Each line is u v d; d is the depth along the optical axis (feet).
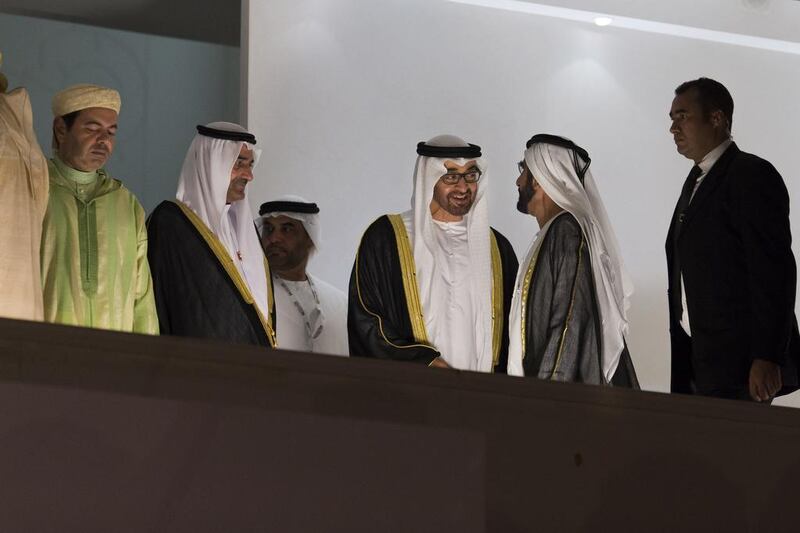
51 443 14.06
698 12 40.78
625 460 15.70
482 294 29.63
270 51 37.68
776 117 41.11
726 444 16.12
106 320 24.79
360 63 38.14
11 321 14.33
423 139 38.19
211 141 29.40
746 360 26.16
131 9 42.78
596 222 30.50
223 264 28.37
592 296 29.53
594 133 39.47
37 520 13.84
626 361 30.22
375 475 14.71
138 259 25.57
